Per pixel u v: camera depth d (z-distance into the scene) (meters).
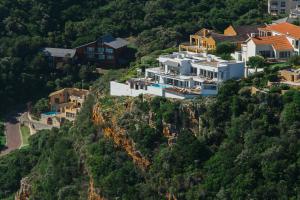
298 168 137.25
